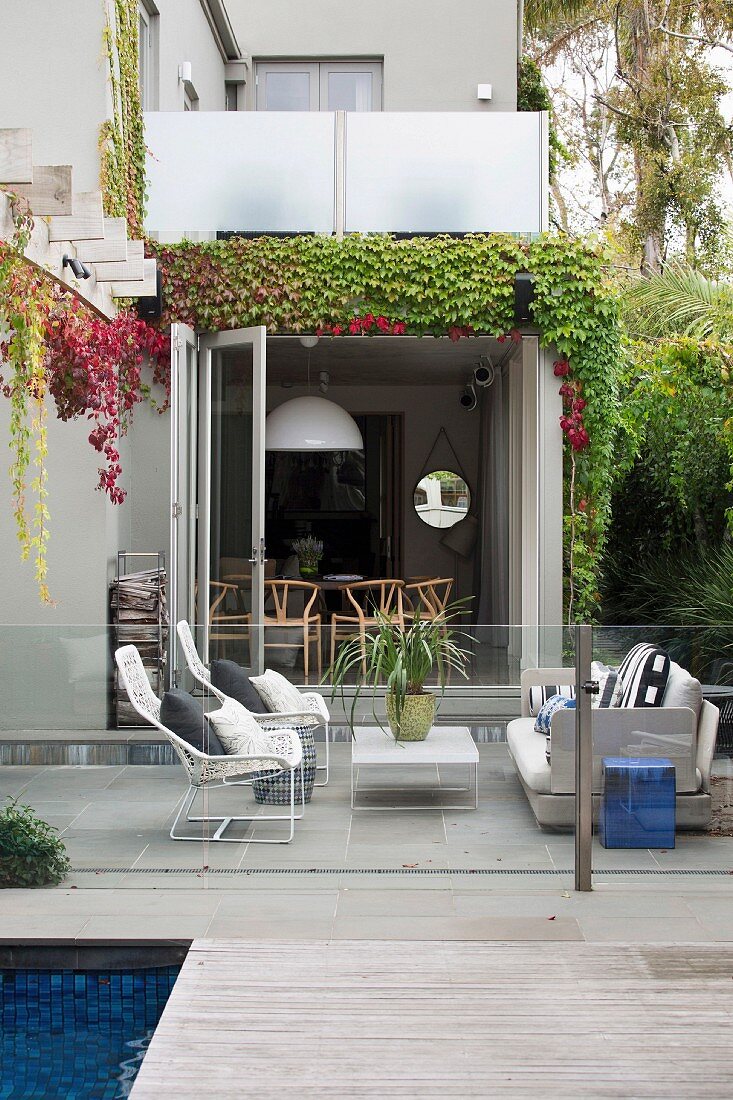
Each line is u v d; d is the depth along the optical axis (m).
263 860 4.89
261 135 7.96
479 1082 3.12
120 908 4.52
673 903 4.62
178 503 7.43
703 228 18.97
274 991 3.68
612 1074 3.17
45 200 4.86
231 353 7.93
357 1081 3.12
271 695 5.80
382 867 4.91
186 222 7.96
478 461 12.84
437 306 7.88
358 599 12.34
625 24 19.61
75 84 7.20
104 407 6.82
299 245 7.84
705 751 4.88
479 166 7.95
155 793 4.94
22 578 7.27
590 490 8.28
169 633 5.54
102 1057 3.63
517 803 5.16
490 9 11.93
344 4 12.02
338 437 9.43
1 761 4.99
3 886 4.82
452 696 5.82
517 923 4.35
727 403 9.72
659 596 10.77
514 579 10.00
